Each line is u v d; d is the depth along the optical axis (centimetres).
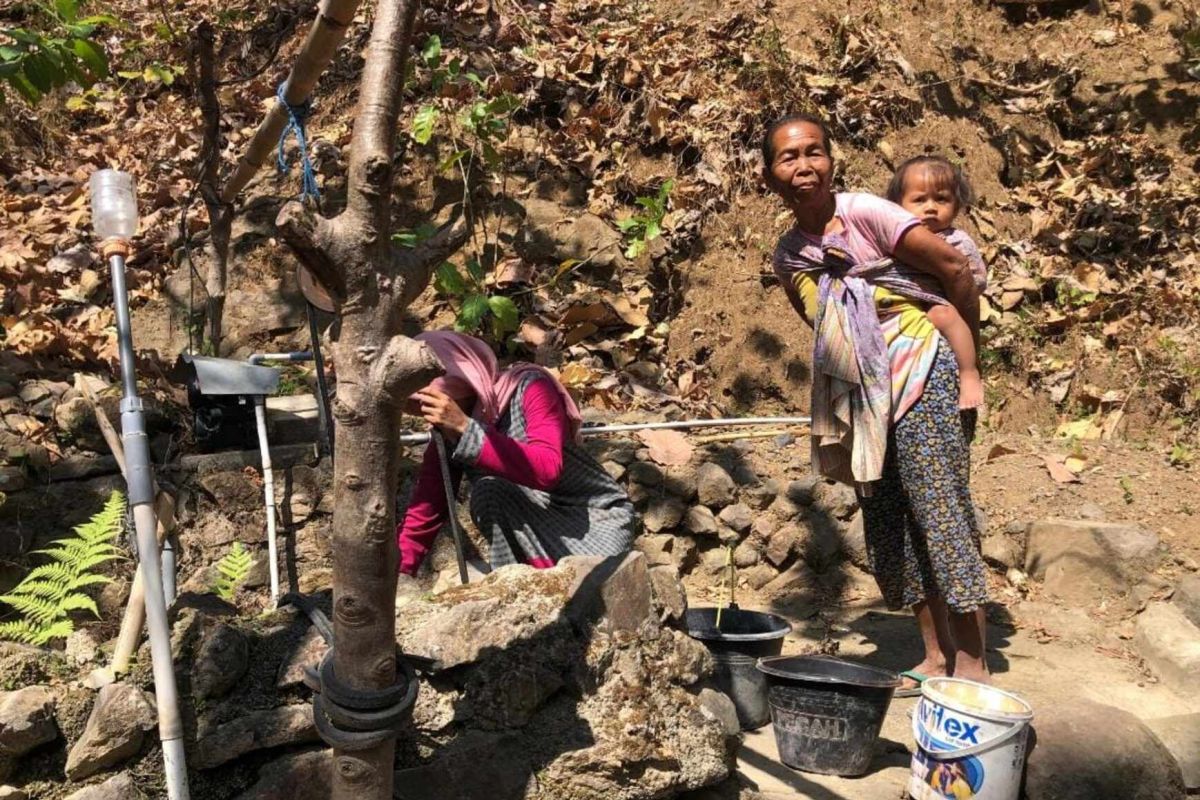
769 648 376
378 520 229
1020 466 530
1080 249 657
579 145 637
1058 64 774
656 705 296
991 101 736
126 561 417
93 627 324
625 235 606
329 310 380
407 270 230
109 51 698
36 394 450
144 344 533
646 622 306
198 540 440
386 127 223
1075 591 474
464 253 590
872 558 404
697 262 604
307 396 490
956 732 315
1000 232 659
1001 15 802
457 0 691
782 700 344
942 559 371
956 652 382
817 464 396
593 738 285
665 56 673
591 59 668
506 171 619
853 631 458
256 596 444
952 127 688
